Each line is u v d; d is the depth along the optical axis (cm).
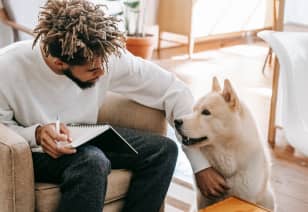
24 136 155
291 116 285
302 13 598
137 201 173
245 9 611
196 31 549
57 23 151
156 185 174
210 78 462
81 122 180
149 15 563
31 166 147
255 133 179
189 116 180
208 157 183
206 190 182
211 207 153
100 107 202
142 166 175
